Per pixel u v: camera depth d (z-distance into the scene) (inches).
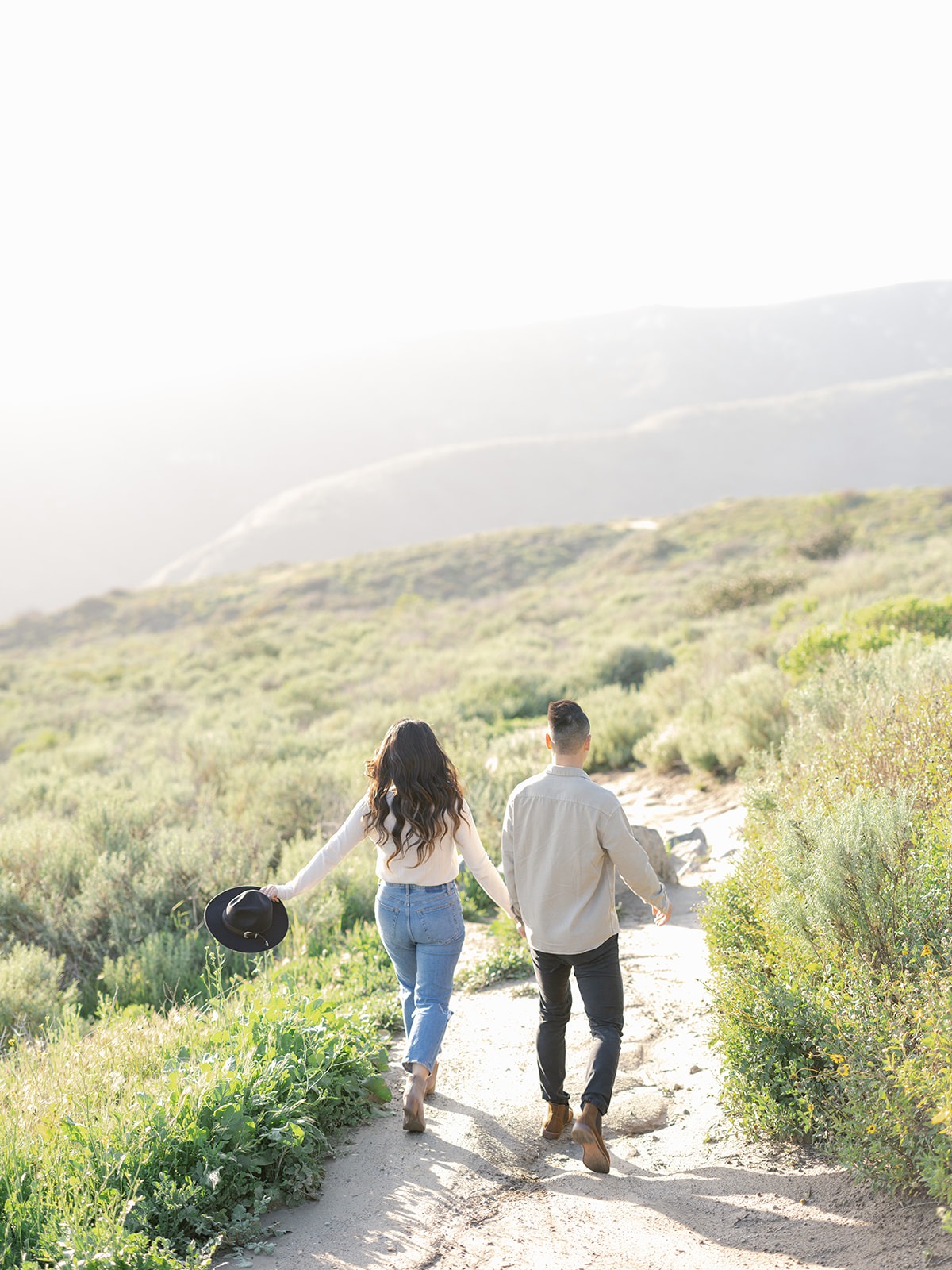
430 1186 129.6
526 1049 175.2
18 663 1779.0
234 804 374.9
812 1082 127.4
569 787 134.5
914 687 236.4
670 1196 122.5
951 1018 106.7
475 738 453.1
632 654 671.8
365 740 523.2
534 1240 115.0
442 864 143.5
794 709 281.7
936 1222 102.7
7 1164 119.0
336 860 143.8
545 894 134.6
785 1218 112.8
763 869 161.6
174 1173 123.1
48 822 344.8
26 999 210.1
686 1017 180.2
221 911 146.7
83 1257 103.3
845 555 1398.9
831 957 129.6
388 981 212.2
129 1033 167.9
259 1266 112.0
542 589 1937.7
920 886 128.6
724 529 2290.8
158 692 1088.2
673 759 413.7
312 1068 144.7
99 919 258.8
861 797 145.3
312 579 2571.4
